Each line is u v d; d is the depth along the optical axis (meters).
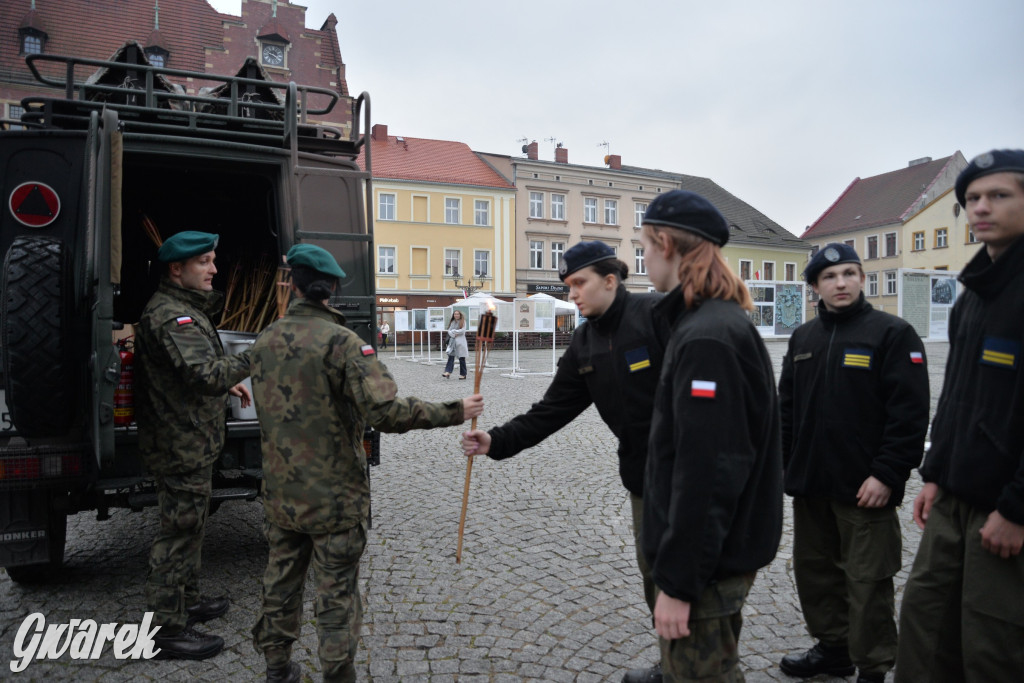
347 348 2.25
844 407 2.47
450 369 15.91
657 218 1.68
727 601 1.56
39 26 24.80
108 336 2.66
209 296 3.00
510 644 2.91
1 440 3.06
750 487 1.57
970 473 1.83
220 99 4.25
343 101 31.25
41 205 3.45
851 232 50.22
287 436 2.24
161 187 5.45
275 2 30.00
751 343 1.54
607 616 3.18
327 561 2.25
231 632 3.06
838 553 2.62
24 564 3.18
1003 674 1.78
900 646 2.04
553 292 39.69
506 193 38.19
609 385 2.19
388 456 6.88
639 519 2.24
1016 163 1.75
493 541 4.24
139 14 27.52
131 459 3.32
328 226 4.00
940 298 9.30
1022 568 1.73
